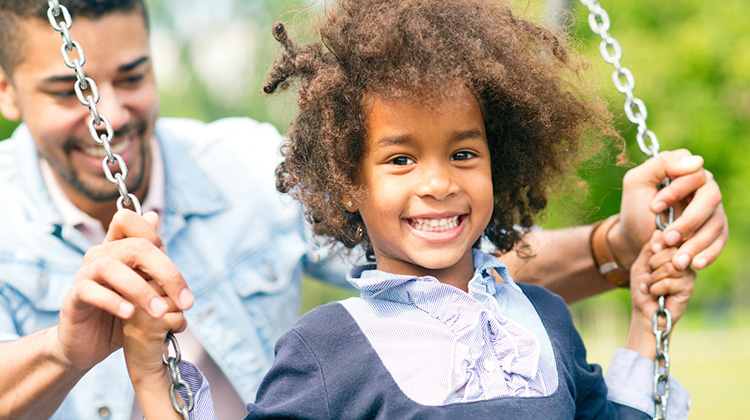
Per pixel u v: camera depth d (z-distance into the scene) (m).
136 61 2.31
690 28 9.02
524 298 1.81
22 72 2.23
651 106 9.03
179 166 2.62
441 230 1.63
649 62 8.98
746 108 9.08
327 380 1.57
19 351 1.72
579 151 2.04
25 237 2.38
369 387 1.55
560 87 1.91
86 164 2.32
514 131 1.89
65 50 1.50
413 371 1.56
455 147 1.63
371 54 1.64
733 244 13.50
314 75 1.77
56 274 2.39
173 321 1.53
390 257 1.72
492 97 1.74
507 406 1.53
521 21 1.88
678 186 1.86
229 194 2.64
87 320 1.54
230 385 2.47
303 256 2.75
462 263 1.74
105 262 1.46
